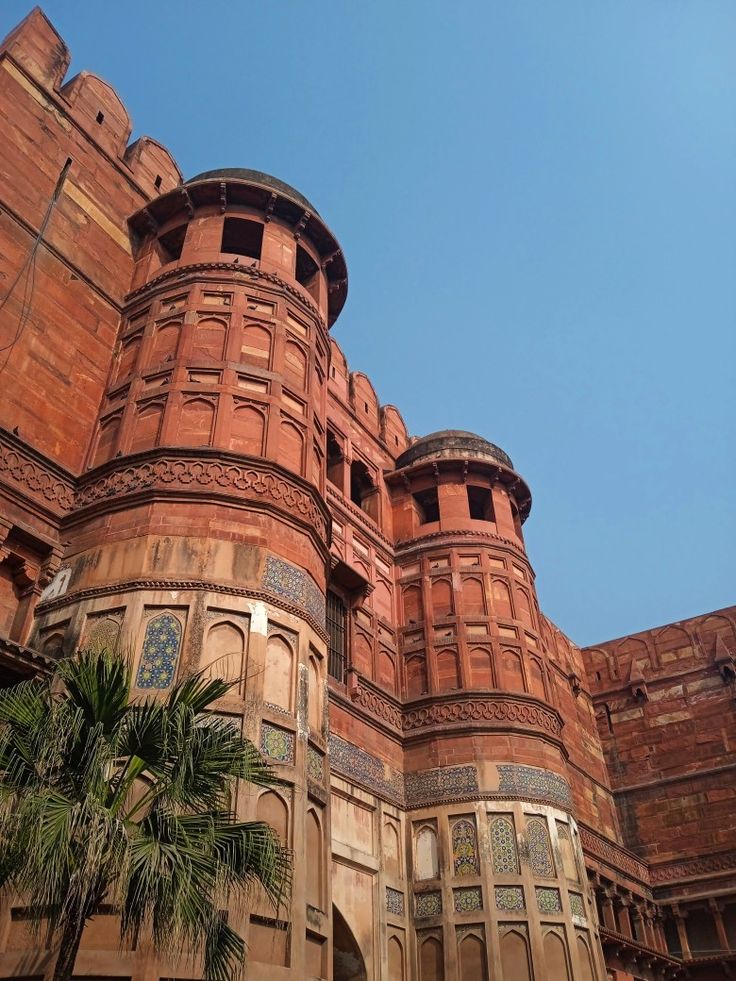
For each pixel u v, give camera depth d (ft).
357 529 65.05
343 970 47.80
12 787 21.13
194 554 38.45
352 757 52.70
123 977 26.23
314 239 58.18
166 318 49.60
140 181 58.95
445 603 64.80
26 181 48.37
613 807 87.45
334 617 57.47
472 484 72.13
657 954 71.00
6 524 38.42
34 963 26.35
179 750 22.97
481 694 59.21
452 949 49.78
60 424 44.19
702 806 83.35
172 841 21.72
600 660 98.07
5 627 37.78
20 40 52.08
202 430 43.78
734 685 87.97
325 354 54.65
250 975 28.50
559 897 52.06
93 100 57.21
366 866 50.01
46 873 19.54
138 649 35.19
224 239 58.03
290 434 46.44
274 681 36.65
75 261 49.78
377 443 75.05
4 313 43.34
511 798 54.70
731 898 77.46
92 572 38.42
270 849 23.81
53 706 23.49
